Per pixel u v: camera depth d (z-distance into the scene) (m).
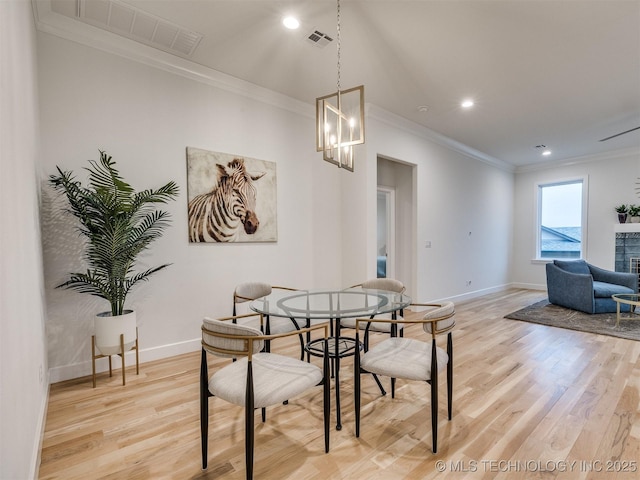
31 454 1.49
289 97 3.94
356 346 1.84
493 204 6.94
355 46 2.92
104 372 2.73
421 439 1.85
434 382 1.71
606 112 4.43
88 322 2.66
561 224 7.10
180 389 2.46
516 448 1.76
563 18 2.55
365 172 4.26
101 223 2.44
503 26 2.64
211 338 1.56
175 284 3.12
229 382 1.59
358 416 1.86
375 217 4.41
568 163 6.83
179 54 3.03
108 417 2.08
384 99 4.04
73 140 2.61
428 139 5.26
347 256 4.48
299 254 4.08
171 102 3.10
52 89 2.53
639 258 5.70
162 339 3.05
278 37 2.79
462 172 6.05
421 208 5.17
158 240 3.02
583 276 4.83
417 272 5.13
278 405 2.26
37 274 1.96
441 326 1.79
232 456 1.71
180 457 1.71
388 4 2.38
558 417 2.07
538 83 3.62
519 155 6.60
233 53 3.02
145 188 2.95
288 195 3.98
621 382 2.56
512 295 6.59
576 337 3.73
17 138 1.47
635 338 3.64
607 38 2.80
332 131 2.59
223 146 3.43
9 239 1.23
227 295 3.45
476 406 2.21
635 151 5.99
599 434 1.88
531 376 2.69
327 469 1.61
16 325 1.29
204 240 3.27
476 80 3.55
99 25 2.62
